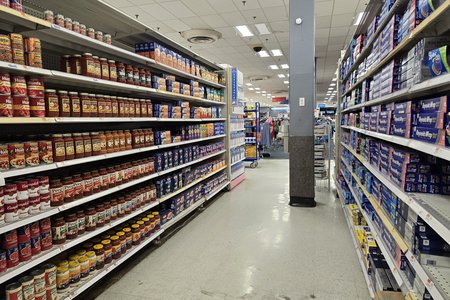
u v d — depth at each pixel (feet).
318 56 41.68
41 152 6.48
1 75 5.54
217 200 17.62
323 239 11.51
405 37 5.64
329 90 87.92
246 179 24.21
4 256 5.66
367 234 9.12
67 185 7.15
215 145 17.92
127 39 11.89
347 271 9.02
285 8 23.34
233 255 10.27
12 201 5.80
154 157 11.11
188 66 14.15
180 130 13.71
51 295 6.56
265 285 8.36
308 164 15.94
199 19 25.72
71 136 7.28
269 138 39.06
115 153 8.67
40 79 6.33
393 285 6.38
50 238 6.73
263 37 31.30
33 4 7.84
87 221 7.86
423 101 4.95
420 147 4.54
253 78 58.75
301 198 16.21
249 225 13.24
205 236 12.02
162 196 11.60
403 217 5.59
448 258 4.50
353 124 13.29
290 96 15.97
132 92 11.10
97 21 9.52
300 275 8.85
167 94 11.78
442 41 4.88
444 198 4.95
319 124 23.79
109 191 8.43
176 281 8.63
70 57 7.66
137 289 8.23
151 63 10.87
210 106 19.38
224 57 40.63
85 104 7.57
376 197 8.16
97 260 7.99
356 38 13.39
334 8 23.88
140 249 10.47
